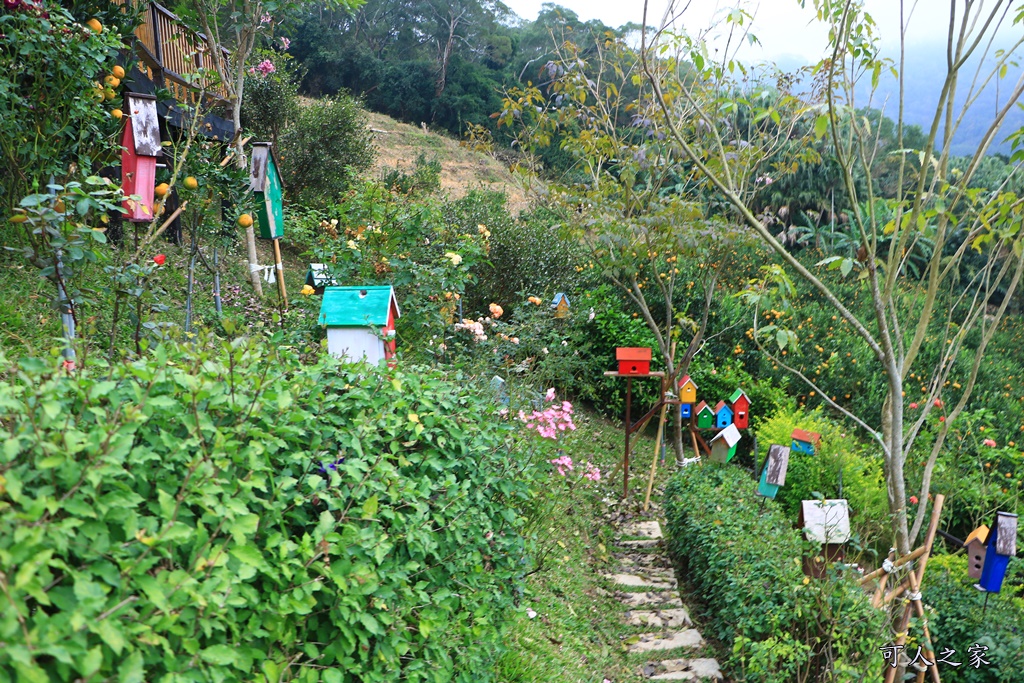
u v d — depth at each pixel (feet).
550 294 30.99
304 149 41.22
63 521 5.07
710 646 15.38
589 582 16.83
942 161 11.73
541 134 24.38
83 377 6.95
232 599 5.90
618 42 23.00
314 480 7.49
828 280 47.83
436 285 20.29
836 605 13.26
